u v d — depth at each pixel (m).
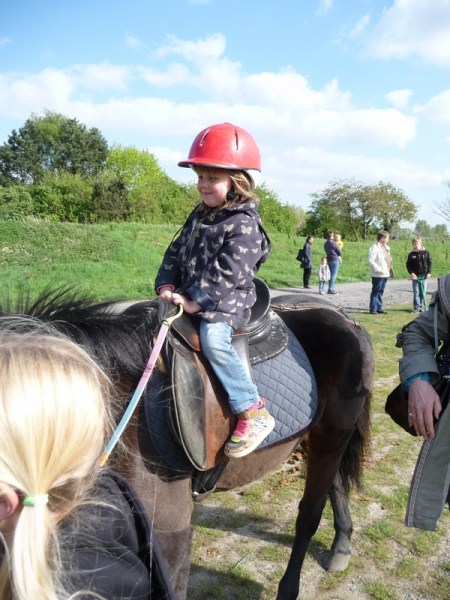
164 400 1.85
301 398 2.31
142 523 1.15
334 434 2.66
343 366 2.61
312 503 2.72
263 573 2.91
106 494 1.15
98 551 1.05
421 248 12.12
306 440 2.81
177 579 1.90
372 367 2.81
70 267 13.84
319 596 2.77
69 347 1.11
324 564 2.99
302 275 18.69
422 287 12.09
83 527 1.06
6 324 1.54
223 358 1.92
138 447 1.80
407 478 4.01
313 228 42.94
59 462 0.97
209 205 2.05
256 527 3.34
